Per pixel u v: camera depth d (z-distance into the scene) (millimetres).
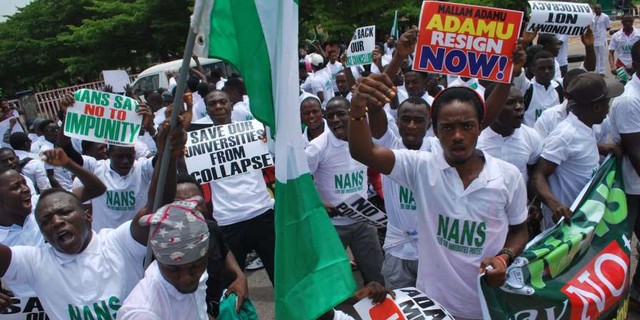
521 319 2912
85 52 29641
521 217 2713
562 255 3107
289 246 2277
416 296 2795
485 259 2588
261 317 4828
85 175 3566
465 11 2949
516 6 21047
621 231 3525
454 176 2617
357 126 2527
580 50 20188
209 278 3328
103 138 3838
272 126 2379
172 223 2205
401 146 3947
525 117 5887
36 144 8336
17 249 2553
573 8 5109
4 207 3357
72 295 2549
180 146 2621
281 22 2246
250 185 4574
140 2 26844
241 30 2326
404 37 3059
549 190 3584
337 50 11320
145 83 15359
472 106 2492
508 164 2686
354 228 4402
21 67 31812
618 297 3289
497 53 2961
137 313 2268
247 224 4535
